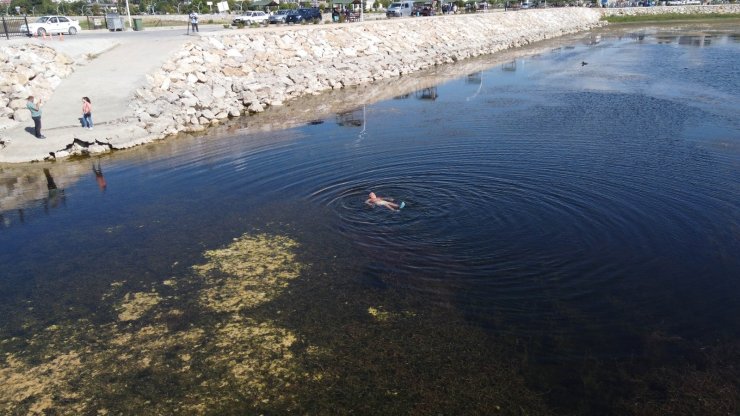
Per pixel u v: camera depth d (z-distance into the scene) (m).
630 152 19.19
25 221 15.40
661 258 11.86
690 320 9.82
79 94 26.66
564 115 25.20
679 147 19.73
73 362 9.29
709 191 15.42
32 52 28.41
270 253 12.64
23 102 25.23
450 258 12.11
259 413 8.01
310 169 18.52
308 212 14.91
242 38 37.12
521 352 9.08
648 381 8.41
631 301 10.40
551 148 19.86
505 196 15.42
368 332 9.69
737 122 23.14
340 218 14.39
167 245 13.36
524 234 13.12
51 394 8.57
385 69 40.53
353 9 82.69
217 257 12.59
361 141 21.77
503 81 36.00
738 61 40.56
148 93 27.61
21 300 11.23
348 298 10.72
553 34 70.56
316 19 61.88
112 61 31.20
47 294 11.41
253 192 16.66
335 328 9.84
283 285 11.29
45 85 27.12
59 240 13.99
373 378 8.61
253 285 11.35
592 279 11.14
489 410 7.91
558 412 7.85
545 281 11.11
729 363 8.75
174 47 33.00
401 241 12.97
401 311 10.25
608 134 21.62
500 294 10.70
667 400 8.04
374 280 11.32
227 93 30.14
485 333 9.57
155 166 19.95
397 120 25.25
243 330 9.91
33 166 20.69
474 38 57.97
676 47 51.09
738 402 7.96
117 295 11.25
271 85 32.34
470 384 8.41
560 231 13.21
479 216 14.18
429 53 47.66
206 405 8.21
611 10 96.31
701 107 26.16
